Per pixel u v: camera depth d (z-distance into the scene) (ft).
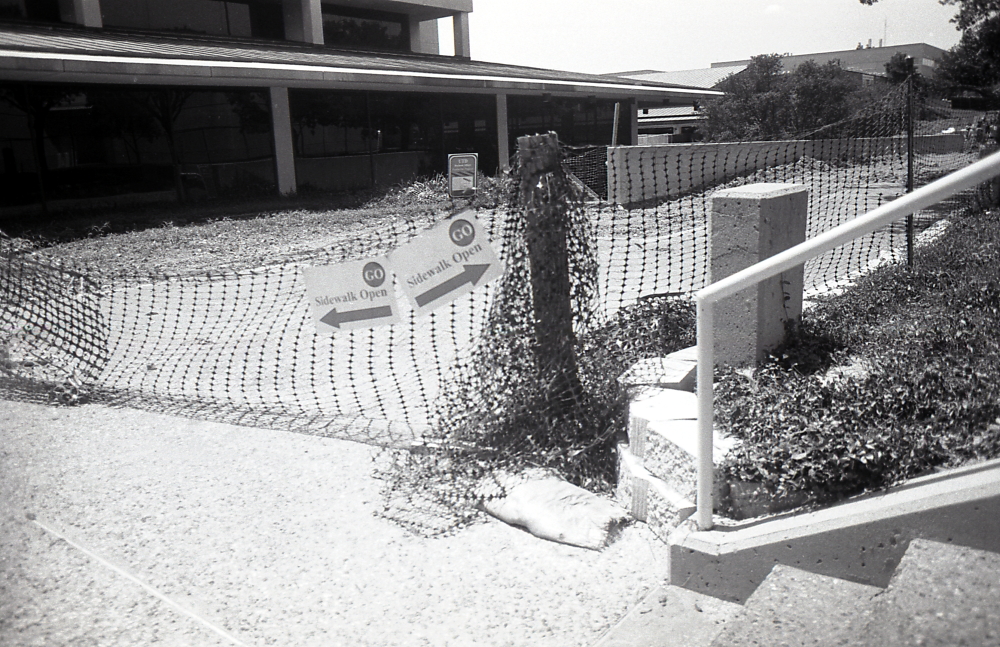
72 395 20.71
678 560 10.55
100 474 15.76
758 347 15.23
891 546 9.10
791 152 50.08
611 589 10.99
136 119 63.00
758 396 13.23
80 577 11.85
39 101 57.52
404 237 38.73
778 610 8.57
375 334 26.13
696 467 11.10
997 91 87.30
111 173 61.87
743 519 10.96
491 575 11.55
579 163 50.85
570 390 14.89
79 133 59.82
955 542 8.73
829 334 16.75
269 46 85.81
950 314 17.35
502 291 15.23
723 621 9.80
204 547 12.71
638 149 50.16
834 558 9.43
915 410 12.02
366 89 76.64
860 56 299.58
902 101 35.58
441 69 86.58
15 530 13.41
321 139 76.18
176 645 10.14
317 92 75.15
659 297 19.08
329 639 10.20
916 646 7.14
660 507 11.90
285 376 22.24
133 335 25.84
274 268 38.29
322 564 12.09
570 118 100.78
